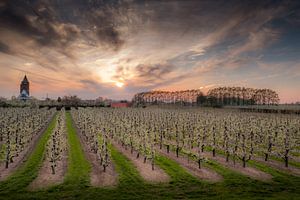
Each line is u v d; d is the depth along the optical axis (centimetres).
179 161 3656
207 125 5297
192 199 2355
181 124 5706
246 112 10994
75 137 5669
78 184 2709
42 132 6391
